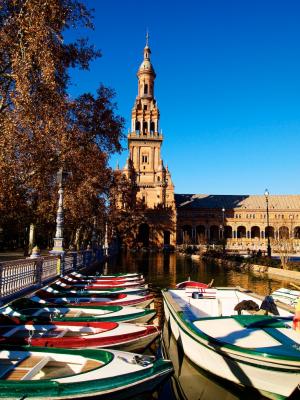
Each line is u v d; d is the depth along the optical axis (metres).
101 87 25.84
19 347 8.70
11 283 16.06
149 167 121.06
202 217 133.12
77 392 6.72
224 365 9.34
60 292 17.72
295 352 8.45
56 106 21.55
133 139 121.75
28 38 17.20
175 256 77.62
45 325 11.37
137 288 19.98
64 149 24.59
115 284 22.36
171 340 14.07
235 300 16.14
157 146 122.44
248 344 9.34
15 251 69.00
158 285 29.36
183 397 9.35
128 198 95.12
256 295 15.34
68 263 29.31
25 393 6.51
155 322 13.77
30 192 32.72
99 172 37.81
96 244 51.62
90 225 52.88
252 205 138.12
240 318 11.27
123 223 96.75
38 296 16.00
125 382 7.29
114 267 47.00
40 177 27.12
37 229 49.44
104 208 51.91
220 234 133.12
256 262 41.91
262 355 8.28
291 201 140.62
